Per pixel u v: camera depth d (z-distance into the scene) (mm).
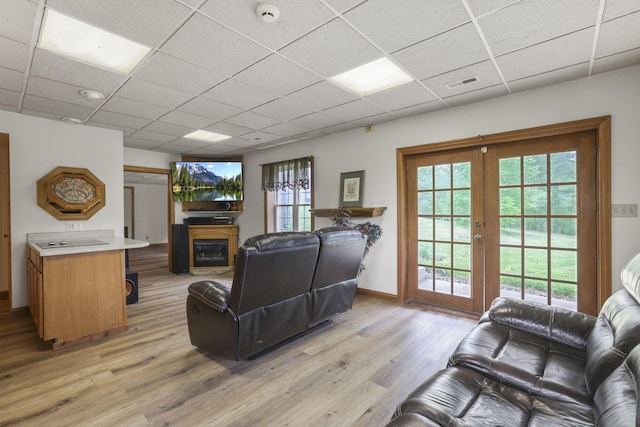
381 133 4332
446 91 3205
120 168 4492
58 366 2502
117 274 3184
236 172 6473
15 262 3678
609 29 2109
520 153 3350
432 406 1194
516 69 2717
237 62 2559
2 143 3682
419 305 4027
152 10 1888
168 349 2812
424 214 4070
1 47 2271
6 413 1926
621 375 1135
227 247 6602
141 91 3121
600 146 2816
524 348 1731
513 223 3408
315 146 5180
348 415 1924
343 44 2299
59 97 3234
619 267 2742
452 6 1872
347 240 2963
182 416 1908
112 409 1970
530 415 1258
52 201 3916
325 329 3246
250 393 2145
